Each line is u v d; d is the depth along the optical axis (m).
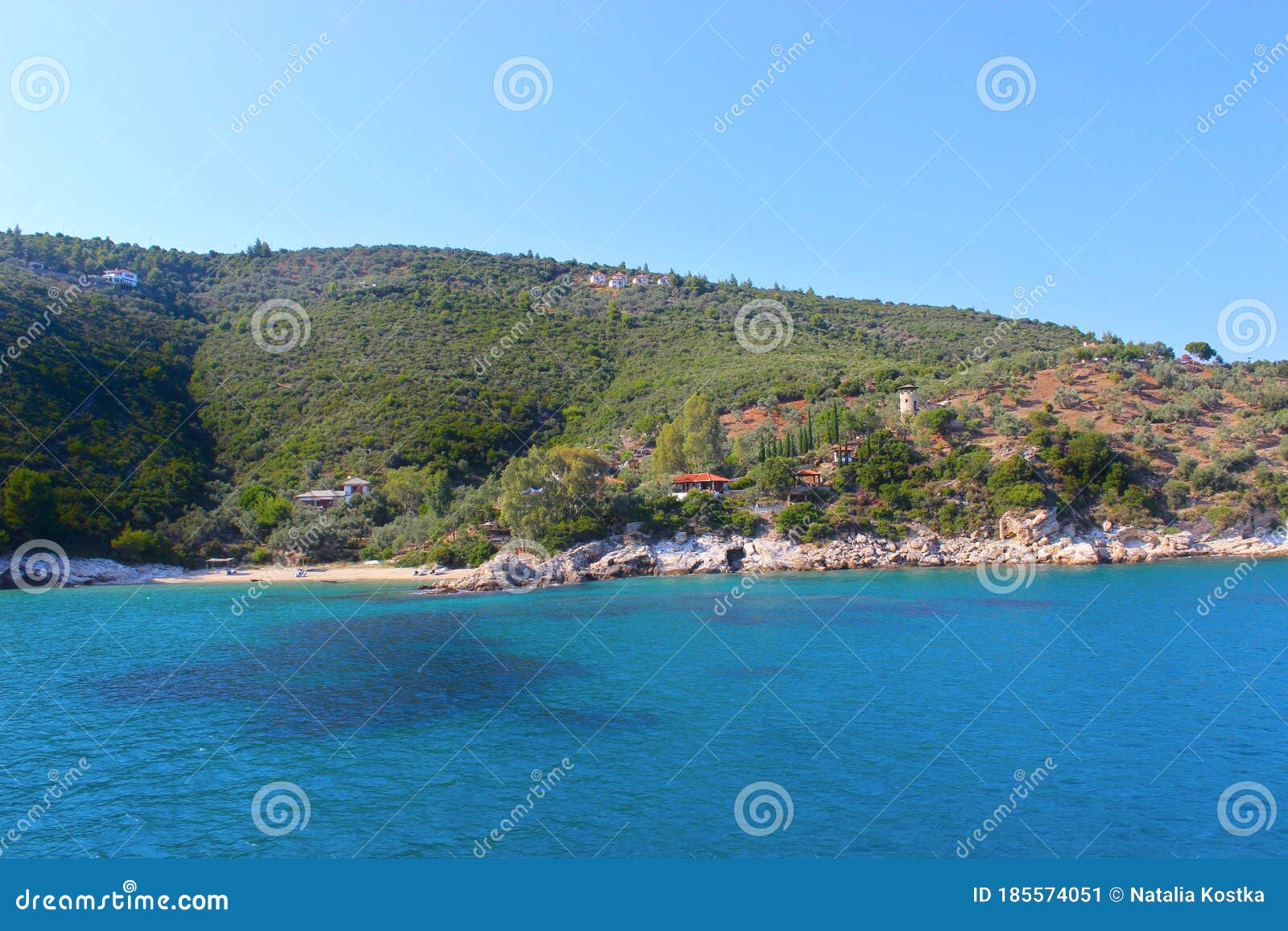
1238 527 85.69
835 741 29.78
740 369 145.00
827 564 82.75
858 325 191.62
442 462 111.81
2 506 81.44
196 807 25.06
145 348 130.50
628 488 96.00
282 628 55.44
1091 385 116.81
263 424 120.88
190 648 49.00
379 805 24.86
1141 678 38.44
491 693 37.34
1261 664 40.88
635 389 142.00
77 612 64.19
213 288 178.12
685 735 30.70
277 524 98.06
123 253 181.25
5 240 160.75
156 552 89.88
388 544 94.88
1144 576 72.50
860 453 94.75
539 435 127.44
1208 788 25.28
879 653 44.53
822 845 21.91
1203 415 107.50
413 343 151.25
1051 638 47.72
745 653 44.91
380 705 35.59
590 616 58.88
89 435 99.62
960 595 64.38
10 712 35.16
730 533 86.44
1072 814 23.56
